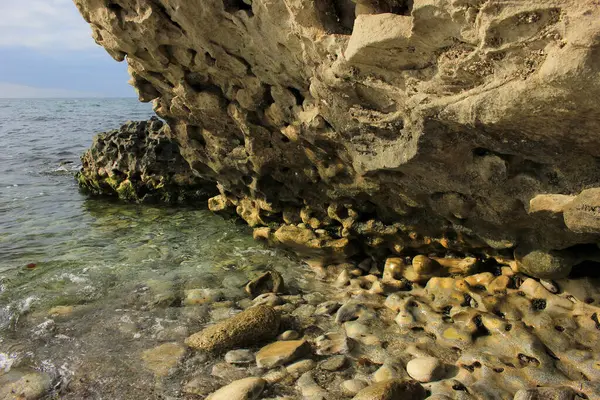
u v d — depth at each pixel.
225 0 4.37
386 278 5.71
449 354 4.39
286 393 4.05
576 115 2.75
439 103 3.32
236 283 6.25
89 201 11.35
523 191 3.89
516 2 2.55
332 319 5.21
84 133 27.48
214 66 5.17
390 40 3.21
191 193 10.80
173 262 7.10
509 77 2.83
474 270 5.25
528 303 4.62
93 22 5.43
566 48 2.43
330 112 4.45
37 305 5.77
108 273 6.71
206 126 6.41
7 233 8.72
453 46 3.05
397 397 3.67
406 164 4.13
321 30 3.77
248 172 6.64
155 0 4.71
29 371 4.50
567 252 4.40
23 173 15.03
